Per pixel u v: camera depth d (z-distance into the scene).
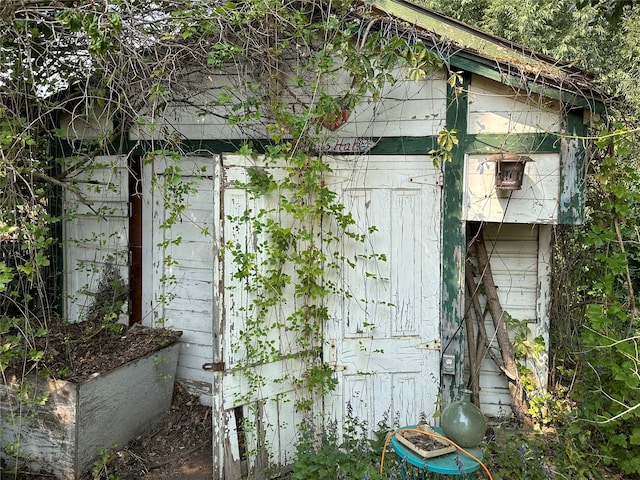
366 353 3.82
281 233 3.45
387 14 3.91
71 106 4.29
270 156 3.42
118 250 4.77
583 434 3.45
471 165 3.74
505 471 3.26
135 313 4.81
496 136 3.67
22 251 3.79
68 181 4.23
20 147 3.20
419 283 3.81
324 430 3.66
